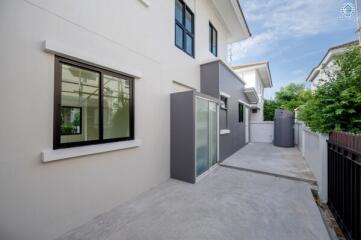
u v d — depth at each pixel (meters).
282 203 3.17
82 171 2.57
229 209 2.97
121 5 3.22
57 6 2.27
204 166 4.91
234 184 4.12
